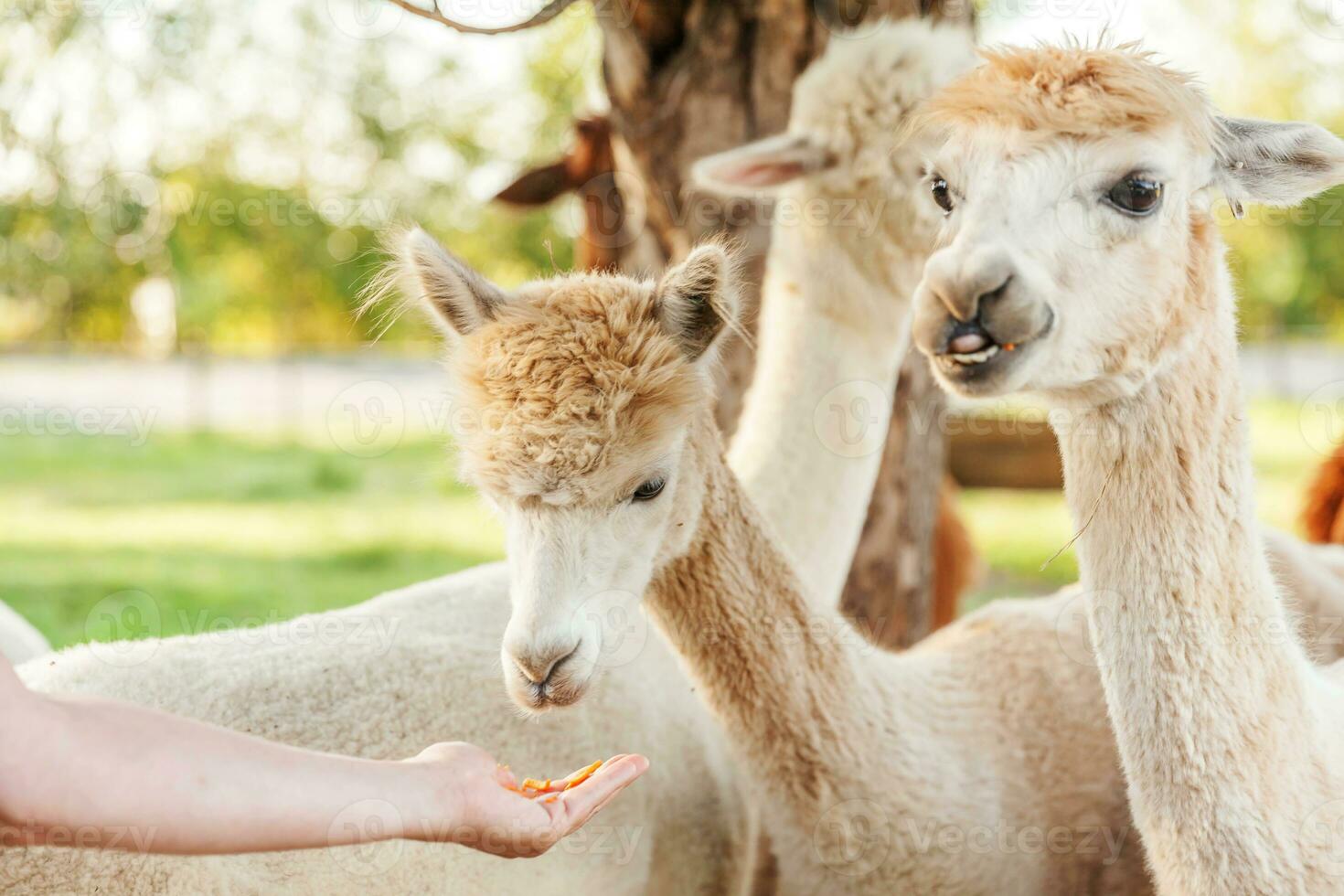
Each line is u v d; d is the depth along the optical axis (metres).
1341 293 17.95
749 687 3.07
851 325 4.00
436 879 2.90
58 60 6.77
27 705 1.69
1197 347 2.51
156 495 13.49
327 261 12.73
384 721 3.06
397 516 12.66
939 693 3.45
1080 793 3.41
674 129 4.98
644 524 2.77
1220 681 2.44
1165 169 2.40
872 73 3.87
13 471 14.72
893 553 5.23
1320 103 14.67
